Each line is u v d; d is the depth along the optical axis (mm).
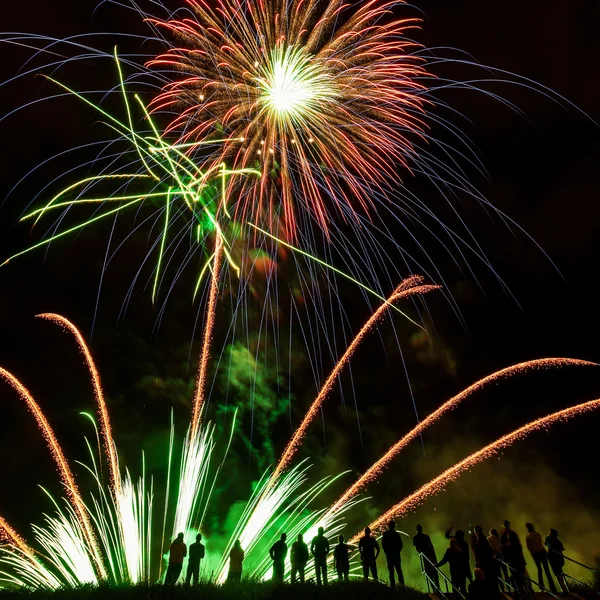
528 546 14602
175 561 14789
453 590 13469
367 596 13148
